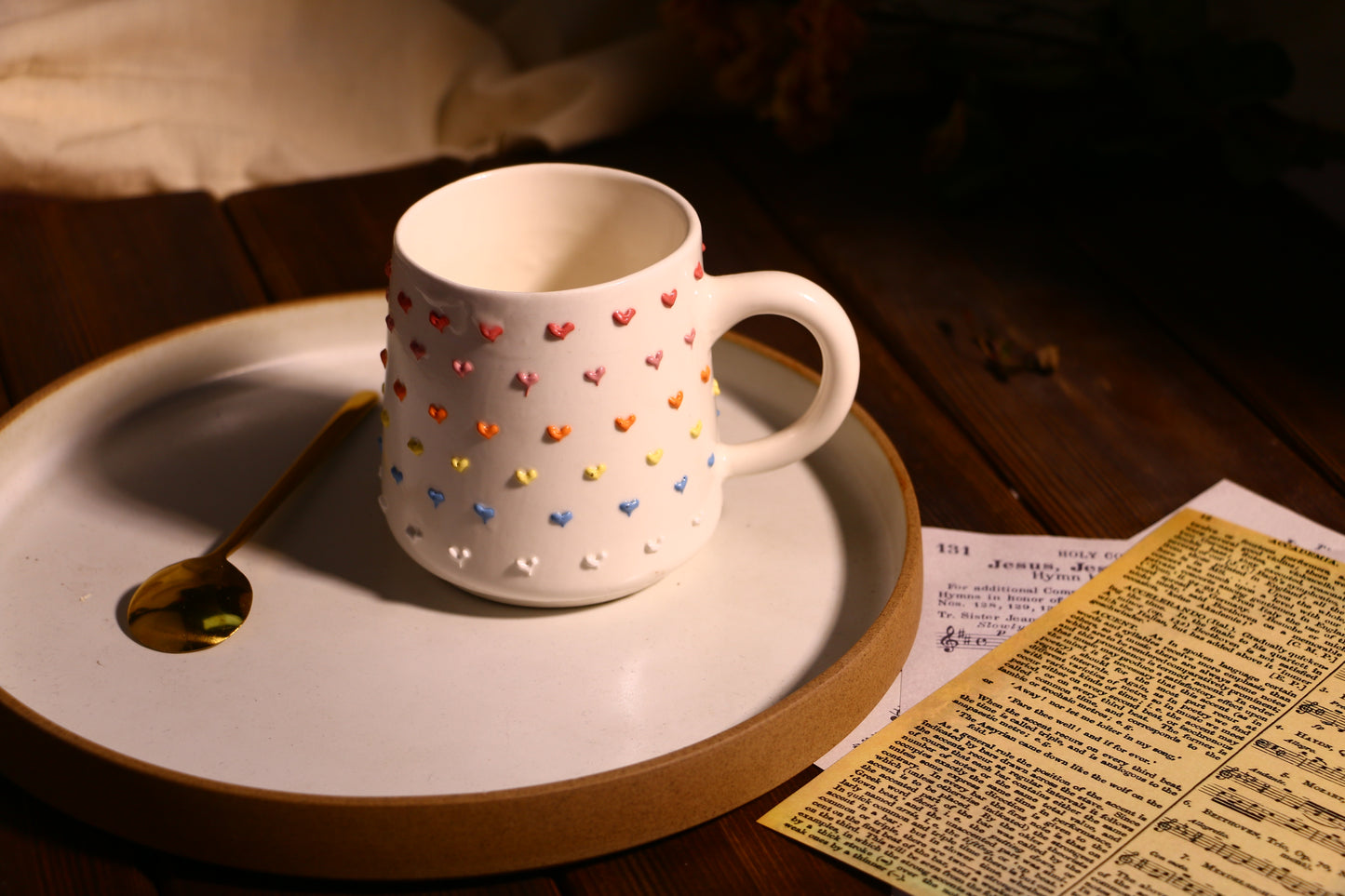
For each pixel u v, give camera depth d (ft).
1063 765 2.15
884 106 3.68
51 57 3.37
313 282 3.00
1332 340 2.84
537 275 2.33
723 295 2.19
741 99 3.49
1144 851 2.07
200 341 2.57
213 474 2.44
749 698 2.17
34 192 3.34
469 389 2.12
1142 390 2.75
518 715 2.15
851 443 2.45
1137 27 3.15
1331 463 2.60
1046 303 2.94
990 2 3.71
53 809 2.14
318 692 2.16
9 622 2.23
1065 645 2.29
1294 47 3.31
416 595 2.28
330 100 3.66
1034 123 3.22
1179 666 2.26
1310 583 2.37
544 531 2.17
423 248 2.22
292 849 2.02
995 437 2.66
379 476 2.43
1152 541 2.44
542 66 3.91
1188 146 3.35
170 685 2.17
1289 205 3.18
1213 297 2.94
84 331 2.86
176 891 2.07
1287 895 2.03
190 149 3.41
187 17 3.46
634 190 2.25
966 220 3.17
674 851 2.10
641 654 2.21
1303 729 2.18
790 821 2.11
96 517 2.37
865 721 2.22
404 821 2.00
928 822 2.10
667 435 2.17
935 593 2.38
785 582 2.31
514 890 2.08
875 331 2.89
